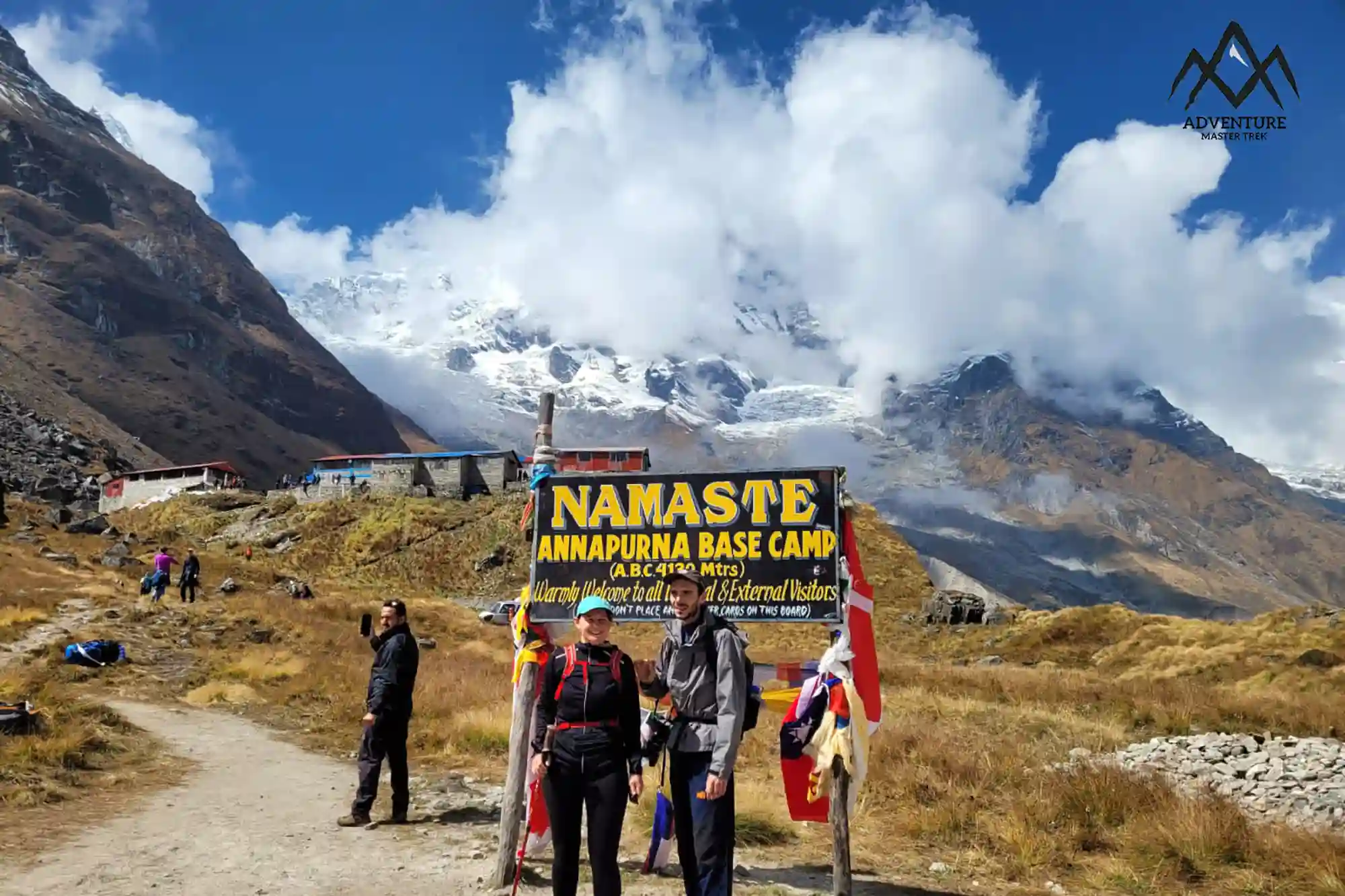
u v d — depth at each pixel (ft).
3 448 320.09
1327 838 29.32
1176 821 29.81
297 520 266.77
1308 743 47.32
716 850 18.67
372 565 238.48
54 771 34.42
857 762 23.11
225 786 35.65
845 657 24.11
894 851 29.17
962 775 37.55
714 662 19.44
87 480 322.55
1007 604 206.28
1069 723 59.16
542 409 28.63
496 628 137.18
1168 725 59.06
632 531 26.89
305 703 59.52
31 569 107.76
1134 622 155.12
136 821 29.09
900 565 239.30
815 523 26.02
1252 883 25.71
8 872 22.88
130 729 45.24
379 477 288.92
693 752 19.08
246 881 23.15
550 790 18.66
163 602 97.91
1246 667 107.76
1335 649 109.91
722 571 26.27
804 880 25.26
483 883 23.48
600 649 19.12
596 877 18.11
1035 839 29.01
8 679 54.60
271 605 105.09
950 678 89.04
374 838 27.86
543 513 27.55
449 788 36.78
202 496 290.15
